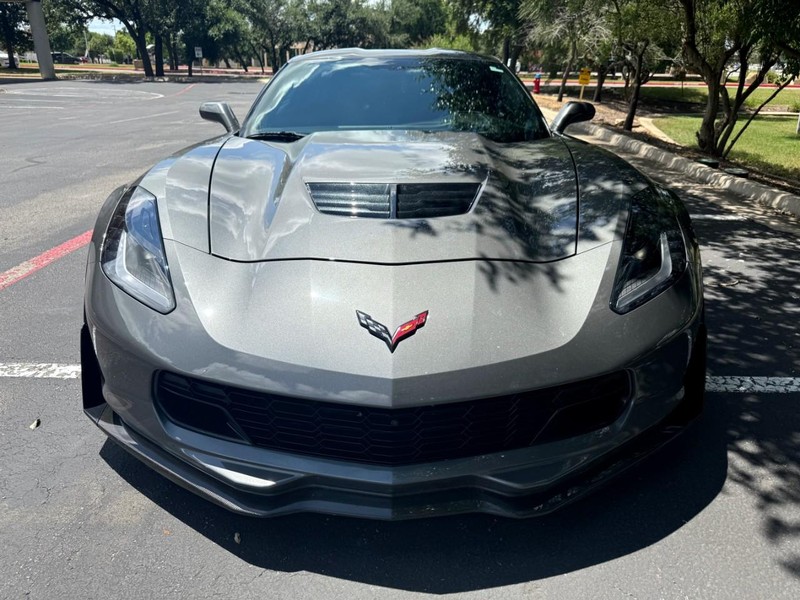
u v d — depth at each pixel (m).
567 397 1.74
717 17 9.34
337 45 54.53
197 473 1.80
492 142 2.67
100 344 1.92
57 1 41.72
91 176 7.41
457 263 1.82
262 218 2.07
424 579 1.74
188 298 1.81
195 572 1.76
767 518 1.95
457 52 3.54
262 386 1.64
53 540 1.87
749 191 6.86
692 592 1.68
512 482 1.69
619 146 11.65
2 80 34.16
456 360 1.62
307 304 1.72
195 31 46.06
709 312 3.55
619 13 11.40
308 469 1.70
